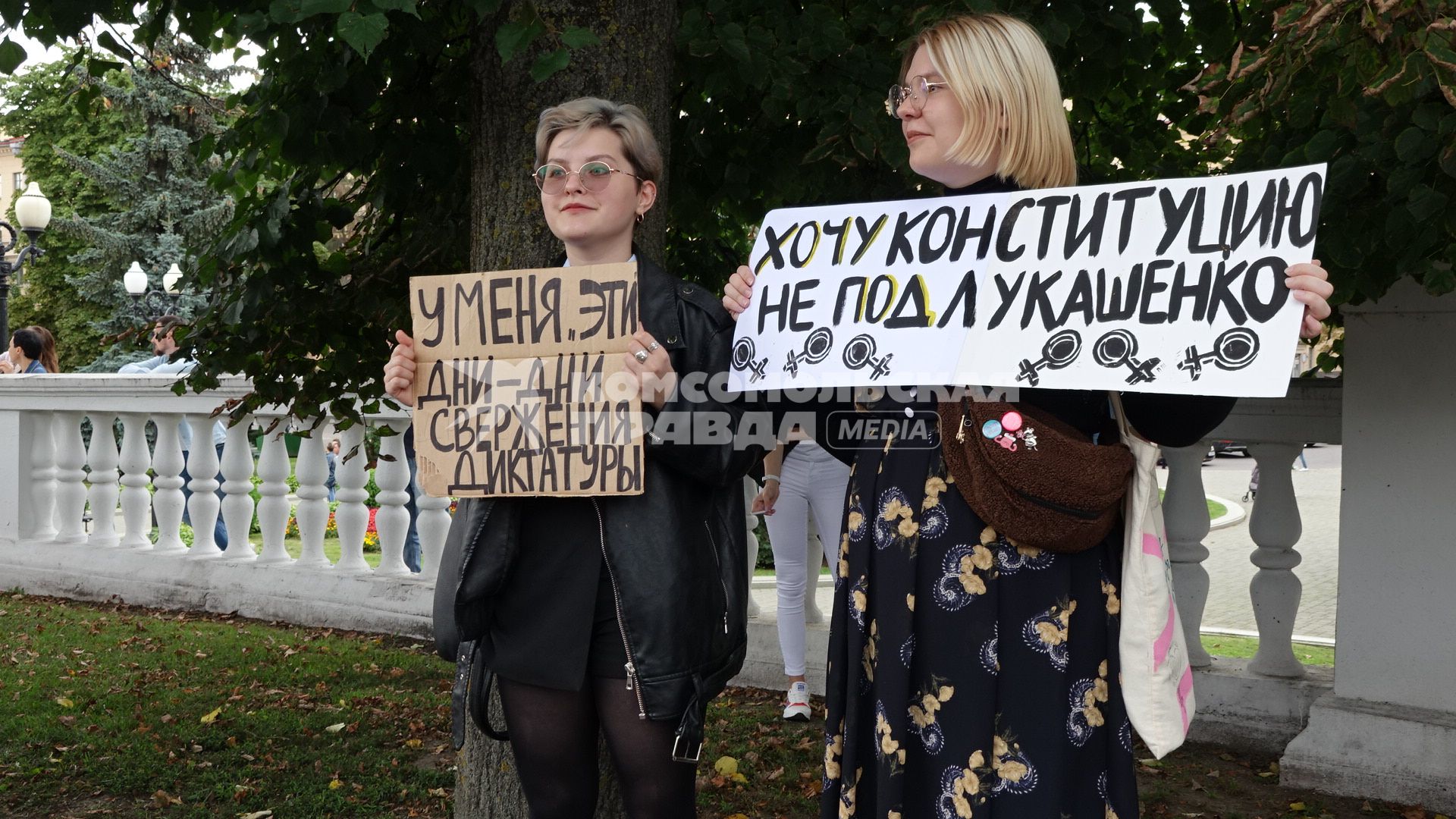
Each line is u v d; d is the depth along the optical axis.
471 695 2.36
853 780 2.08
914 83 2.11
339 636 6.24
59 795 3.83
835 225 2.27
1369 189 3.05
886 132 3.30
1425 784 3.65
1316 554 10.96
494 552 2.21
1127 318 2.00
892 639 2.02
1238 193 1.97
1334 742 3.82
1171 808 3.71
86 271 29.33
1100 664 1.99
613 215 2.24
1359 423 3.86
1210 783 3.94
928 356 2.12
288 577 6.66
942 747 1.97
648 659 2.14
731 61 3.53
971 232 2.15
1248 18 3.60
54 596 7.44
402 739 4.45
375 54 3.38
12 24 3.18
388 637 6.20
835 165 3.86
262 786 3.89
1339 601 3.92
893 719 2.00
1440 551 3.72
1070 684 1.97
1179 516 4.54
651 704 2.14
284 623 6.61
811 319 2.24
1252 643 6.41
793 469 4.50
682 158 4.11
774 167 3.99
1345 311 3.87
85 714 4.73
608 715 2.21
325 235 3.89
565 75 2.87
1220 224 1.98
